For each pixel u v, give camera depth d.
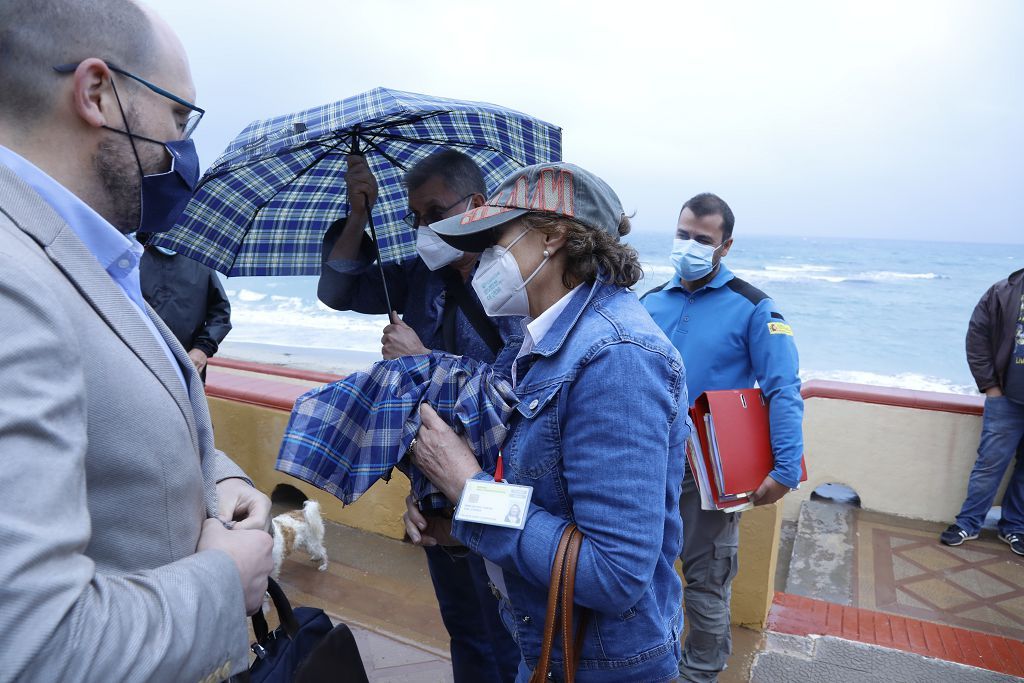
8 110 0.91
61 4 0.90
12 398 0.68
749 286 2.72
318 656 1.21
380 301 2.38
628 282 1.44
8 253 0.75
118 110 0.96
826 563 4.25
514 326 2.00
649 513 1.25
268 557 1.06
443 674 2.85
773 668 2.99
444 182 1.99
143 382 0.89
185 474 0.96
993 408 4.37
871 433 4.94
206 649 0.85
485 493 1.37
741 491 2.41
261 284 30.11
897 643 3.27
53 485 0.70
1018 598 3.87
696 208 2.72
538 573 1.30
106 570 0.87
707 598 2.57
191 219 2.08
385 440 1.67
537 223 1.40
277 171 2.13
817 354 21.38
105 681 0.71
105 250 0.99
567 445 1.31
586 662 1.39
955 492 4.77
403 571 3.70
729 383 2.71
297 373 6.95
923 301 29.31
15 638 0.64
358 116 1.72
